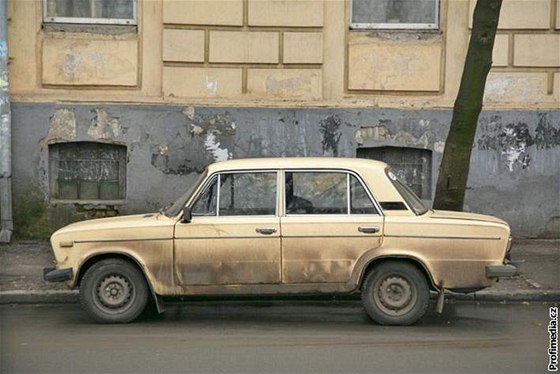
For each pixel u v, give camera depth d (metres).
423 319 8.28
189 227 7.75
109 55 12.68
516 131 12.77
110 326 7.94
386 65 12.79
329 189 7.80
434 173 12.81
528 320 8.28
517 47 12.72
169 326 7.96
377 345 7.12
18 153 12.58
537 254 11.66
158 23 12.70
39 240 12.58
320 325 7.99
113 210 12.79
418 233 7.63
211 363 6.54
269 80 12.77
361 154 12.91
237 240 7.70
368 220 7.67
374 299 7.78
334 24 12.74
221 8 12.64
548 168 12.80
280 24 12.67
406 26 12.80
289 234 7.67
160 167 12.76
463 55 12.77
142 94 12.77
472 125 9.48
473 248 7.63
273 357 6.72
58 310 8.86
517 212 12.83
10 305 9.13
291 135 12.77
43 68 12.60
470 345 7.14
